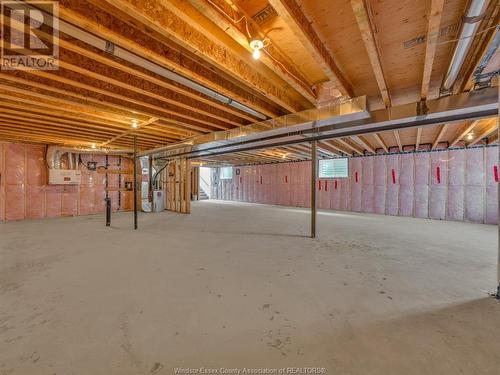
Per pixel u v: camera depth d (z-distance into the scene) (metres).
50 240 3.88
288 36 2.05
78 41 1.92
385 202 7.32
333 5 1.68
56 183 6.28
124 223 5.54
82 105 3.19
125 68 2.24
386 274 2.44
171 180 8.19
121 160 7.88
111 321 1.60
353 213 7.49
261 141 4.58
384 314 1.70
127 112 3.73
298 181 9.67
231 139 4.37
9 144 5.95
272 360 1.27
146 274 2.43
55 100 2.97
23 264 2.72
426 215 6.59
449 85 2.47
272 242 3.76
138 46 1.92
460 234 4.39
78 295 1.97
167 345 1.38
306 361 1.26
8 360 1.25
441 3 1.39
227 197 12.88
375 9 1.70
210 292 2.03
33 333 1.47
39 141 5.96
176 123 4.13
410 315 1.68
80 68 2.23
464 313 1.70
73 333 1.48
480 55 1.93
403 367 1.21
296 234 4.34
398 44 2.08
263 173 11.02
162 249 3.36
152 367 1.22
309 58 2.38
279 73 2.27
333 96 2.89
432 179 6.54
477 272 2.49
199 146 5.44
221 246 3.52
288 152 7.54
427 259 2.93
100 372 1.18
